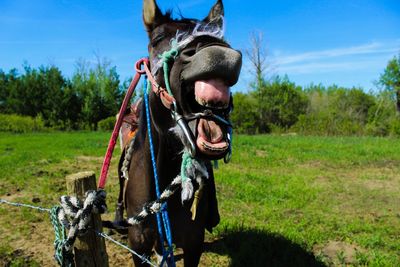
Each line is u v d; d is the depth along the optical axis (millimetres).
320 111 33656
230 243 4820
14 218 5844
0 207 6340
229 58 1627
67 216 2250
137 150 2645
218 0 2338
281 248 4660
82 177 2236
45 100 39844
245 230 5184
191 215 2664
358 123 30641
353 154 12906
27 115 40250
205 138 1667
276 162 11094
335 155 12609
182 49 1869
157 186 2361
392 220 5938
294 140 19875
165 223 2508
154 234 2641
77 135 26094
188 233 2752
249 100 34719
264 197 7020
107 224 2598
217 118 1707
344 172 9828
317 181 8633
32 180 8508
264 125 33719
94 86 40281
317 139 21156
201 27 1944
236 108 32469
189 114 1756
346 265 4379
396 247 4820
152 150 2354
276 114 34312
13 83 41906
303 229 5383
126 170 2756
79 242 2270
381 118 30422
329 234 5180
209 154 1670
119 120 2459
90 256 2289
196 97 1674
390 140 20422
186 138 1729
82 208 2141
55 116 38094
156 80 2068
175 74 1831
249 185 7758
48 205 6598
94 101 39031
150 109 2273
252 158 11750
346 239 5035
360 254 4547
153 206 2104
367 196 7293
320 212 6195
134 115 3100
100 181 2430
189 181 1901
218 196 7082
